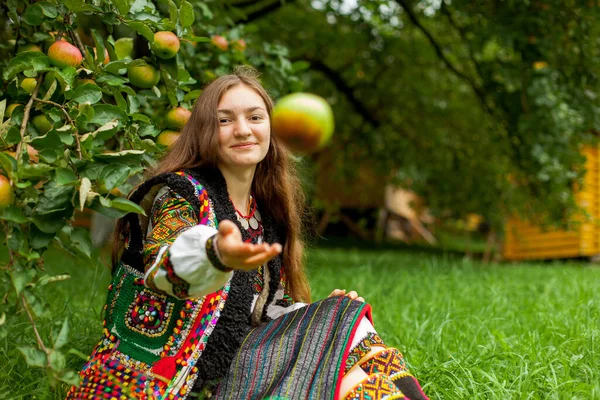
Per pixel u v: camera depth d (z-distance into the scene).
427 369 2.60
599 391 2.31
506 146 7.46
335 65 10.39
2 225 1.91
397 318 3.75
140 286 2.00
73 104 2.11
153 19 2.52
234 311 2.03
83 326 3.15
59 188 1.89
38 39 2.65
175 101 2.66
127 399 1.90
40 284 1.86
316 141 1.77
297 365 1.97
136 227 2.07
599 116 5.83
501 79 5.88
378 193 13.37
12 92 2.29
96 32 2.39
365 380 1.94
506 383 2.48
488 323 3.62
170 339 1.96
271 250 1.62
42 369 2.56
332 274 6.15
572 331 3.20
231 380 2.01
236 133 2.13
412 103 10.18
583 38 5.47
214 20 4.44
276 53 4.55
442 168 9.67
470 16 5.90
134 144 2.41
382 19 8.45
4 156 1.78
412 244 14.05
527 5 5.38
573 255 10.66
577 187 7.36
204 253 1.69
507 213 9.20
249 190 2.32
